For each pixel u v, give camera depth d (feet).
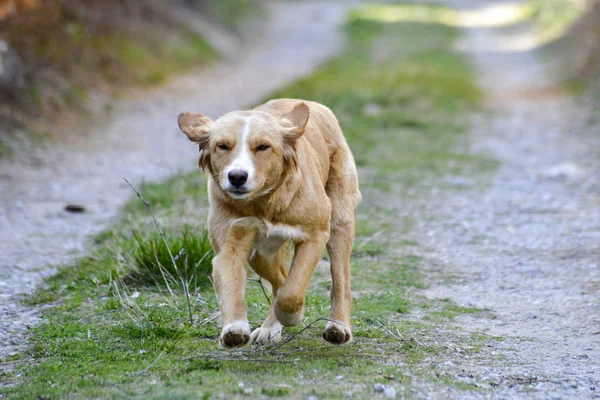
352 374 24.16
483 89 97.35
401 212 47.16
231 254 24.79
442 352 26.99
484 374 24.93
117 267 34.94
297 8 186.29
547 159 61.52
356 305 31.91
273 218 24.82
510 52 132.26
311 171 25.72
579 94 88.07
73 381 23.84
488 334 29.25
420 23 165.58
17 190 51.80
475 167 58.95
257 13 165.58
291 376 23.84
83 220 45.57
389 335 28.66
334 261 27.45
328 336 25.64
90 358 26.09
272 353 26.27
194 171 55.11
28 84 71.82
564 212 47.14
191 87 94.17
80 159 60.75
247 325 23.84
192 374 23.90
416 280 35.65
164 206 45.21
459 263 38.19
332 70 106.52
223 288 24.27
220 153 24.30
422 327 29.78
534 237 42.27
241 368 24.57
